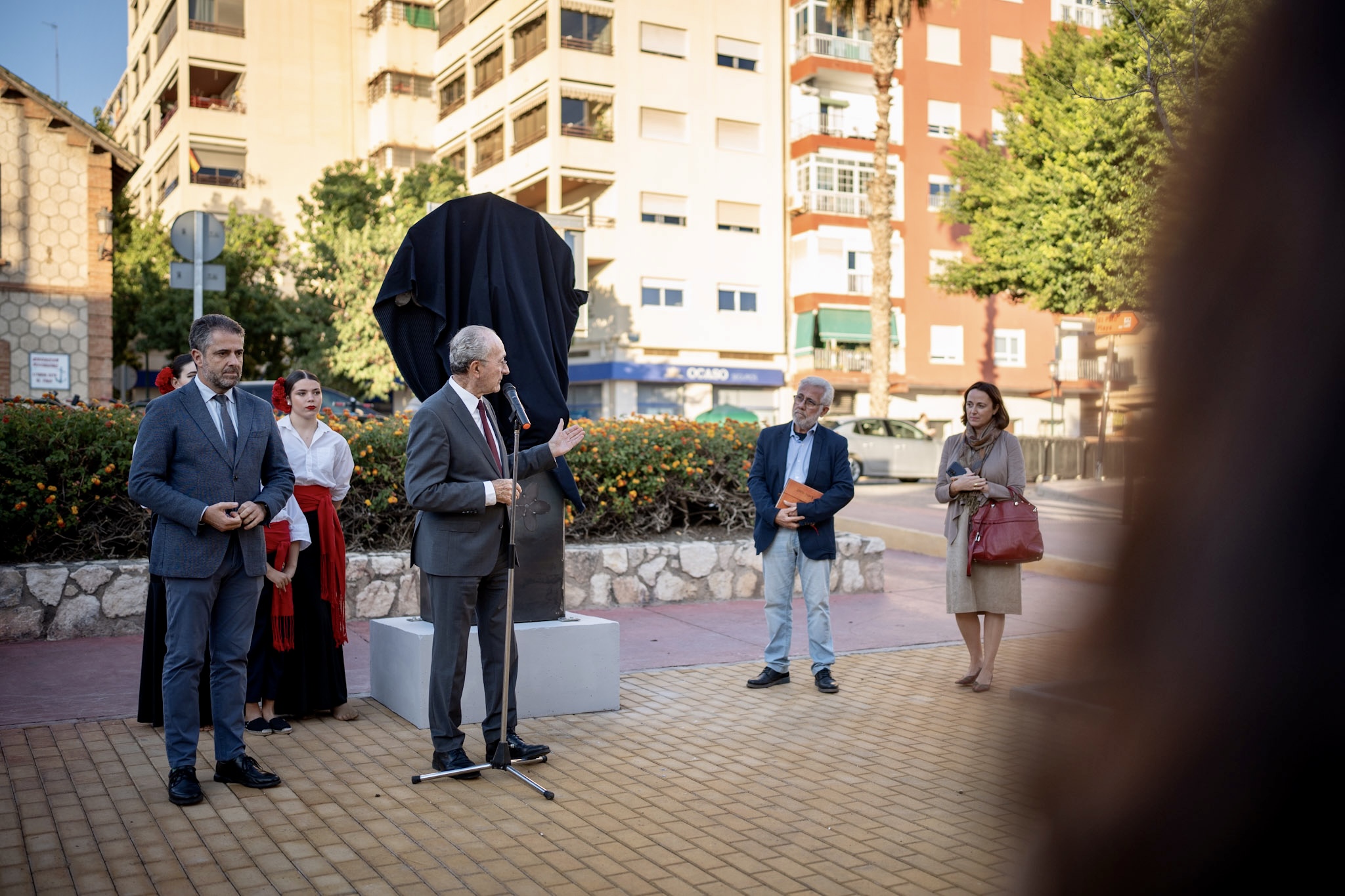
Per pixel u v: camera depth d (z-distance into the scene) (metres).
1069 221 23.06
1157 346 0.53
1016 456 6.90
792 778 5.16
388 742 5.77
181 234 10.58
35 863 4.02
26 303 22.03
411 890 3.82
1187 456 0.52
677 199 37.72
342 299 34.78
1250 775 0.51
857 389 40.34
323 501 6.17
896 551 14.16
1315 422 0.48
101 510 8.64
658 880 3.94
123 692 6.59
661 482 10.62
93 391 22.53
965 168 27.89
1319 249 0.48
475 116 41.09
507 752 5.14
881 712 6.43
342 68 45.03
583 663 6.47
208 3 42.66
